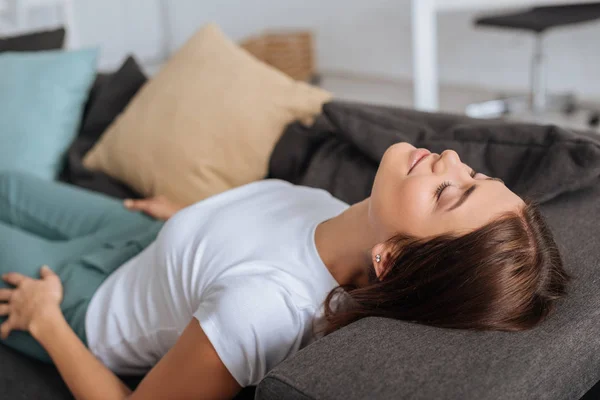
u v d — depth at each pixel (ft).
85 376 3.93
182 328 4.01
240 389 3.59
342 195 5.10
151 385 3.51
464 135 4.73
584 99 13.96
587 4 11.64
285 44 16.20
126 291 4.34
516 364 2.82
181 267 4.08
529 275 3.15
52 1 13.98
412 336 3.03
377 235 3.52
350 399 2.63
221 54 6.52
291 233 3.90
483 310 3.09
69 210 5.64
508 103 13.05
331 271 3.77
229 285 3.56
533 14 11.60
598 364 3.19
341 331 3.11
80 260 4.80
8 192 5.98
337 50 17.72
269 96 6.05
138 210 5.58
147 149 6.30
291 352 3.56
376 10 16.57
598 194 4.30
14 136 7.22
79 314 4.44
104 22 18.65
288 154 5.73
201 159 6.02
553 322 3.16
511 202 3.31
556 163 4.22
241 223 4.08
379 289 3.38
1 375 4.25
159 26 19.88
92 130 7.41
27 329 4.34
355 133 5.11
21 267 4.82
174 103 6.33
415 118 5.45
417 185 3.34
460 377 2.72
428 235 3.28
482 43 15.19
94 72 7.84
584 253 3.75
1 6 13.35
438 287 3.19
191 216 4.32
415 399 2.60
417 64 11.70
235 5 19.10
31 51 8.32
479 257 3.11
